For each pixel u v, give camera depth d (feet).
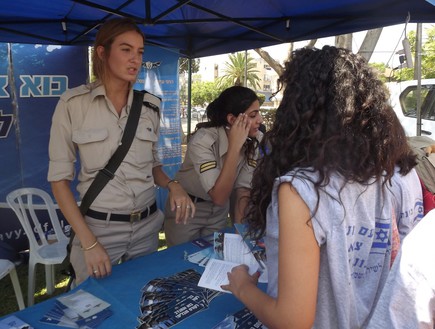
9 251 7.98
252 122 6.15
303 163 2.52
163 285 4.44
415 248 2.19
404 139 2.74
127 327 3.64
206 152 6.23
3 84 11.67
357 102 2.50
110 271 4.68
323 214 2.36
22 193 9.10
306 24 9.72
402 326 2.12
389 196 2.72
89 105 5.17
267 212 2.70
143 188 5.58
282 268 2.35
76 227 4.80
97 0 8.60
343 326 2.51
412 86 20.15
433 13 7.57
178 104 14.93
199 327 3.66
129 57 5.03
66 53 12.62
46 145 12.60
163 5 9.08
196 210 7.10
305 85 2.54
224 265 4.69
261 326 3.64
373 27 8.67
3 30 9.89
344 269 2.45
